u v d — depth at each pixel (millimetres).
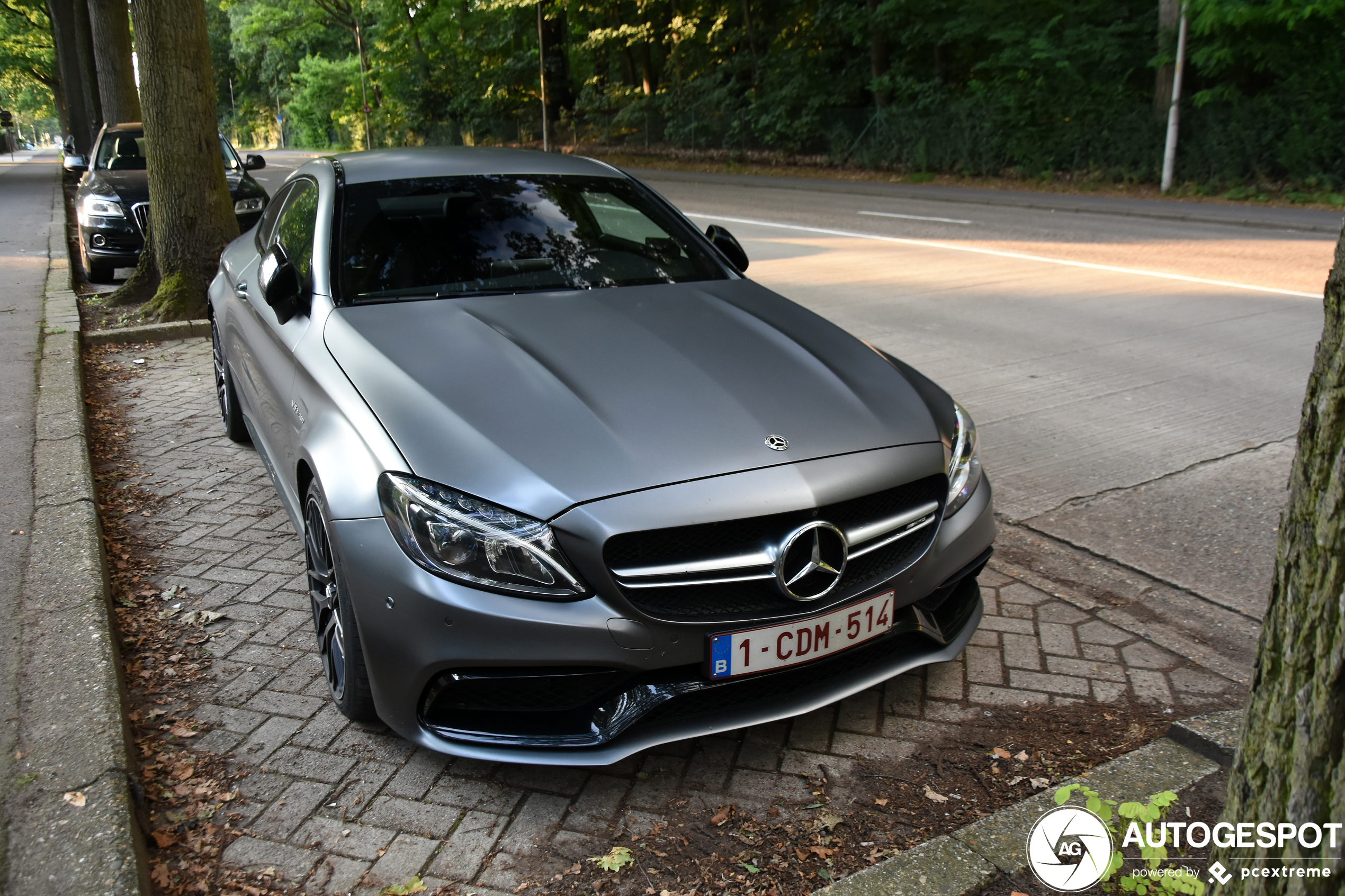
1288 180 18141
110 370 7074
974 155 22797
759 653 2484
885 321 8102
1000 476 4793
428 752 2773
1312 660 1314
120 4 16641
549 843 2434
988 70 24922
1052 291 9375
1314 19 17734
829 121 26766
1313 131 17578
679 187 23438
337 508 2547
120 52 16812
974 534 2889
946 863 2234
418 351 2951
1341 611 1262
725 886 2283
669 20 32562
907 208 17828
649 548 2389
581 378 2818
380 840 2432
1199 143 19188
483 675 2402
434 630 2383
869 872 2215
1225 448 5121
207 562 3971
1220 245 12664
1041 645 3318
